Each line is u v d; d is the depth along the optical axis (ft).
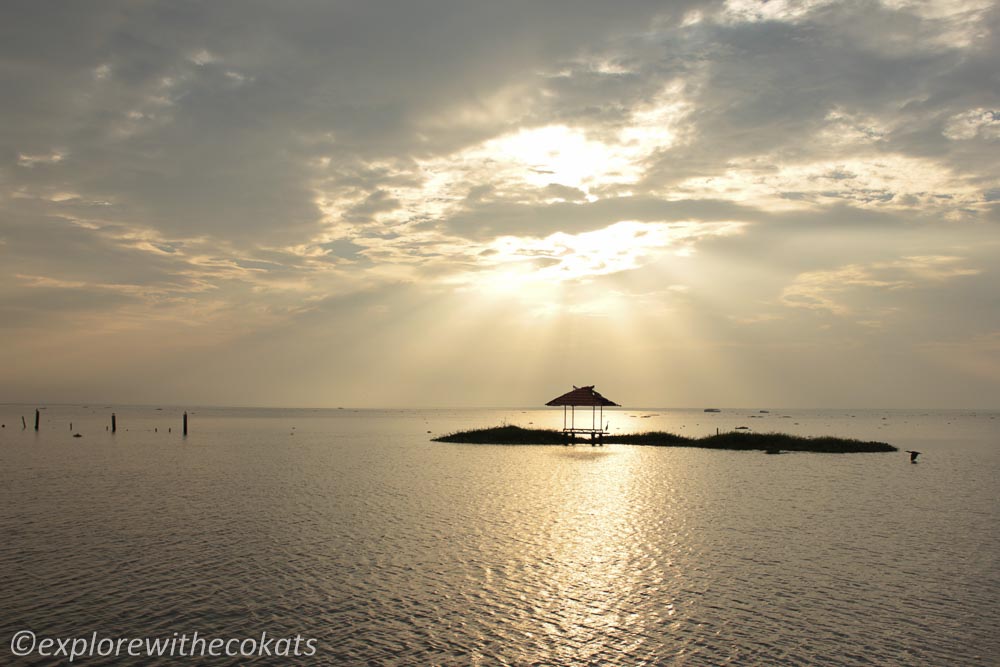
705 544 79.41
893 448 224.12
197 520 91.61
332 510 100.17
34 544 77.00
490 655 47.09
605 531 86.28
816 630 51.75
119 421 501.97
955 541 81.46
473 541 79.82
